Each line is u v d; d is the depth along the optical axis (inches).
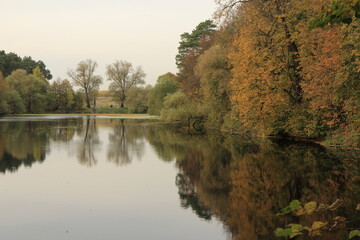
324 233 286.5
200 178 511.8
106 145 906.7
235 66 903.1
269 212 353.4
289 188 437.7
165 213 357.7
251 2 853.8
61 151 787.4
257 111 830.5
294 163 595.8
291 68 836.6
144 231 309.7
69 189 449.7
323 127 836.6
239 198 405.1
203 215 350.3
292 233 134.3
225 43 1261.1
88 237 295.7
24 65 4443.9
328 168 546.9
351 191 411.8
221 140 994.1
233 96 892.6
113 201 397.1
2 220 335.6
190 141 988.6
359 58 583.2
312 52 749.9
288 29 793.6
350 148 743.1
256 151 749.3
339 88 653.9
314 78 700.0
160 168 593.3
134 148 847.1
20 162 642.2
